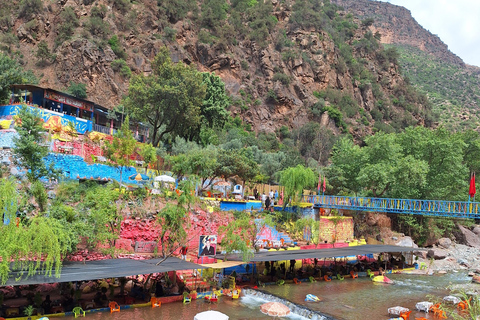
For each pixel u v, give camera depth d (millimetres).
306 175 51188
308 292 33844
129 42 106062
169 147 68875
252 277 36312
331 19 186750
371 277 42125
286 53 134375
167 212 31797
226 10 143000
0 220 22484
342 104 139125
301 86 130625
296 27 146750
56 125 43562
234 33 129375
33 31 97250
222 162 53500
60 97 50250
